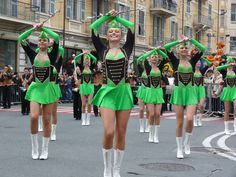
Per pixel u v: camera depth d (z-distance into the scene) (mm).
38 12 28141
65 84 26750
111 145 6383
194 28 50875
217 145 10719
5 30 26266
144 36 40281
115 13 6617
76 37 32500
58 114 18734
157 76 11039
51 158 8477
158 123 10945
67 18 31344
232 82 12977
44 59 8188
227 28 58594
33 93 8188
